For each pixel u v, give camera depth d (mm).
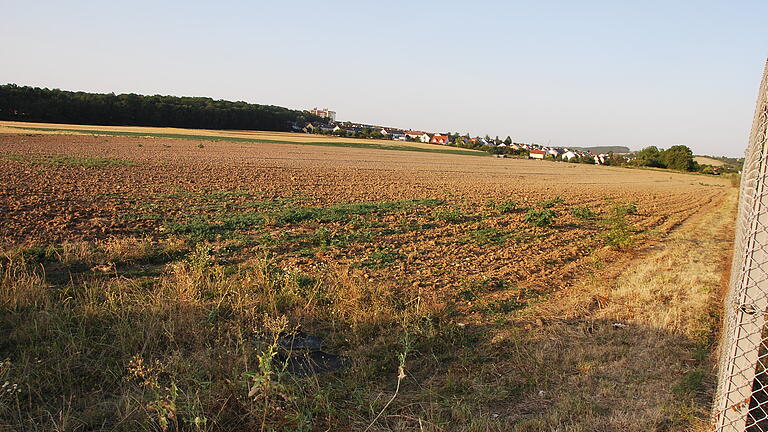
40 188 16344
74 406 3988
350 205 16719
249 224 12320
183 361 4559
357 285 7266
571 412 4039
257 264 8070
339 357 5246
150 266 8336
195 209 14203
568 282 8711
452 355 5297
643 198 27969
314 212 14625
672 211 21797
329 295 6852
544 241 12492
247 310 5863
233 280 7074
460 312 6828
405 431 3771
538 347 5430
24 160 26250
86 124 89625
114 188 17688
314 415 3965
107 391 4254
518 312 6859
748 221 3543
